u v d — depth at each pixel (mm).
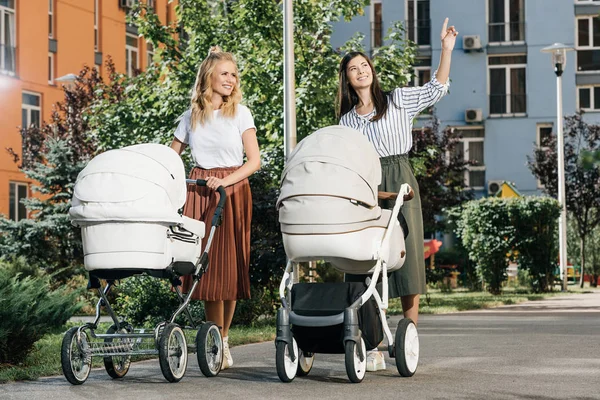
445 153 33844
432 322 14812
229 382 7129
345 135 7352
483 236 28344
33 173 23859
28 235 22984
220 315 8062
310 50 21188
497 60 44906
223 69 8148
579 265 38938
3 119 34312
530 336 11234
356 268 7449
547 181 37875
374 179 7273
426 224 31641
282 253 14375
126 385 7043
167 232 7254
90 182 7156
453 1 44969
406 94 8242
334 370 7820
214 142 8133
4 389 6930
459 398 6195
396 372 7617
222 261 8016
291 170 7215
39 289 9305
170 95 22250
